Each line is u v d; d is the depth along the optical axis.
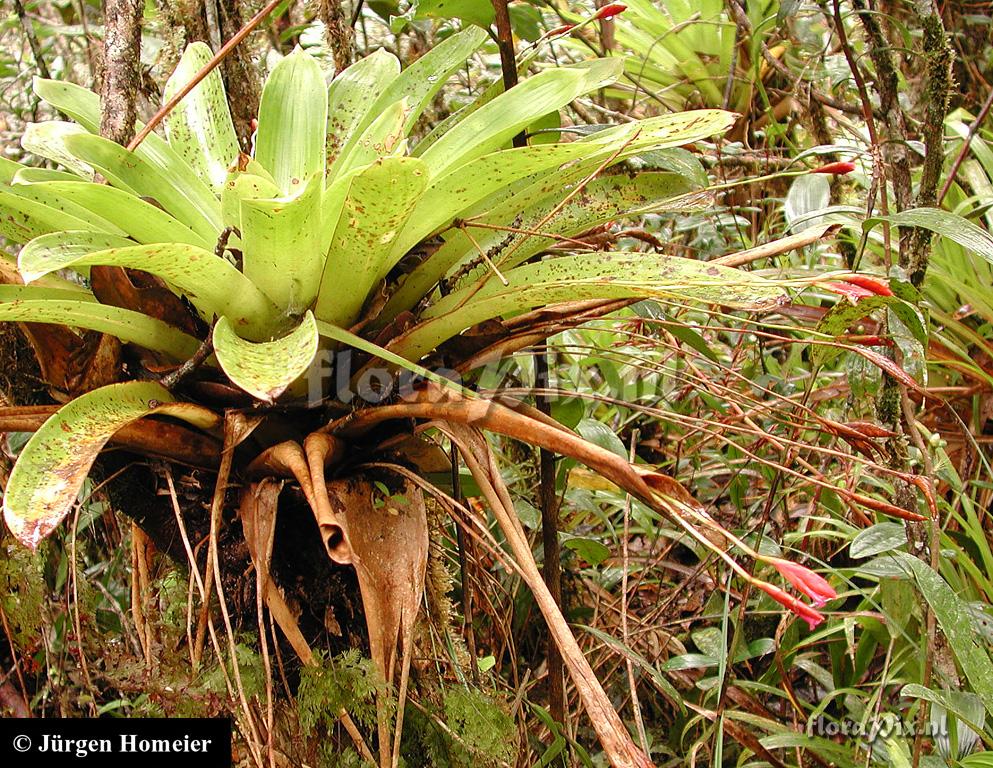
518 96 0.88
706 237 1.66
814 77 1.65
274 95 1.00
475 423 0.83
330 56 1.59
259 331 0.86
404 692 0.81
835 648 1.31
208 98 1.06
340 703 0.85
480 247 0.93
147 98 1.44
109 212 0.81
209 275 0.79
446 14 1.07
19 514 0.70
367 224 0.76
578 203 1.02
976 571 1.17
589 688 0.75
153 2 1.62
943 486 1.53
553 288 0.82
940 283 1.66
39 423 0.86
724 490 1.42
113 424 0.78
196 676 0.89
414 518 0.88
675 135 0.87
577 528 1.61
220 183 1.02
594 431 1.24
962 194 1.67
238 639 0.95
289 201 0.71
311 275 0.83
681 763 1.23
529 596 1.33
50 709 1.16
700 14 1.82
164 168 0.96
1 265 0.92
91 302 0.85
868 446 0.91
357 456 0.89
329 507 0.75
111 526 1.37
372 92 1.09
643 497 0.77
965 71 1.97
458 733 0.96
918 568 0.93
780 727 1.12
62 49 1.93
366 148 0.91
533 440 0.81
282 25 1.83
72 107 1.01
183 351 0.90
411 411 0.85
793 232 1.33
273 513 0.84
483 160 0.78
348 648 0.95
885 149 1.27
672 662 1.21
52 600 1.21
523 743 1.09
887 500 1.38
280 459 0.83
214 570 0.82
